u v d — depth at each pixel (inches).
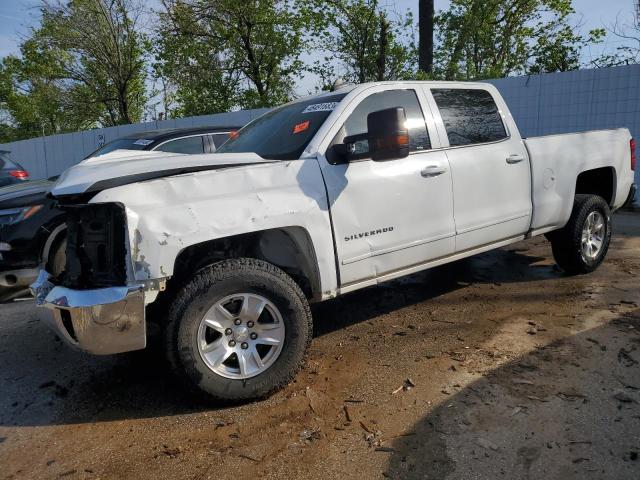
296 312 130.3
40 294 131.6
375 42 693.3
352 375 140.3
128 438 117.7
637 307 175.6
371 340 163.6
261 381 127.4
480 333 162.4
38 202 210.2
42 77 991.6
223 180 126.6
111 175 121.0
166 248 117.4
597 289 196.7
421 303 195.0
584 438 106.9
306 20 719.7
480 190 174.2
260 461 106.3
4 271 208.5
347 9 686.5
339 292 144.8
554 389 126.0
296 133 154.0
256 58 799.7
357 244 145.7
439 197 162.7
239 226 124.8
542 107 420.8
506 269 233.6
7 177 341.4
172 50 784.3
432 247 163.2
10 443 118.9
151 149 261.1
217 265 125.3
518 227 188.5
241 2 734.5
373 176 148.4
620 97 389.4
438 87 174.7
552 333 158.6
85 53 891.4
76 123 1110.4
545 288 202.4
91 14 842.2
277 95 813.9
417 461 103.1
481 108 184.5
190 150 272.1
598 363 137.7
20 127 1358.3
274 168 133.7
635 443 104.5
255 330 128.2
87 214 122.0
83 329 115.6
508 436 109.0
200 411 127.4
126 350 118.5
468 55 742.5
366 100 156.4
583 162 207.9
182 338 120.0
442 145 167.3
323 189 139.2
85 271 123.0
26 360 165.6
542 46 716.0
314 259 138.5
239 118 529.7
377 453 106.5
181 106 864.9
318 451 108.5
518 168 185.8
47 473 106.9
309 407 125.6
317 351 157.9
